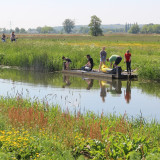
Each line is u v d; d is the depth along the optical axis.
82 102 14.84
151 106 14.17
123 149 7.30
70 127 9.59
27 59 28.92
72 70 26.28
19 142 7.71
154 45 62.22
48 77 23.44
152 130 9.59
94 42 75.25
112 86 19.30
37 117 10.24
